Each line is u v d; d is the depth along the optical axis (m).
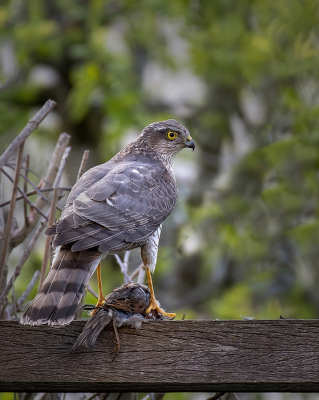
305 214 13.02
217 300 13.89
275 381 4.45
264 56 12.83
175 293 14.66
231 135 15.48
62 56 15.66
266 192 12.90
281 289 13.42
